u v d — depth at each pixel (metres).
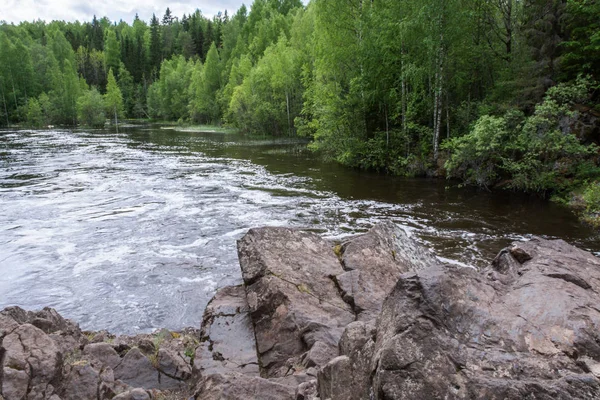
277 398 3.96
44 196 18.36
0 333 4.81
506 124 20.31
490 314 3.39
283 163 29.59
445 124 26.23
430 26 22.12
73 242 12.55
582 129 18.56
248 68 64.12
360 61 25.97
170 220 14.88
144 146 40.03
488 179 21.09
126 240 12.75
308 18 49.75
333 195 19.41
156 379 5.33
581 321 3.45
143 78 109.88
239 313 6.18
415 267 7.34
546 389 2.61
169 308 8.66
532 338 3.24
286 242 7.02
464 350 2.99
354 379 3.29
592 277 4.66
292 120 51.72
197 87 79.62
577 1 20.50
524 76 21.28
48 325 6.11
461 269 3.92
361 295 6.12
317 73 30.17
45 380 4.43
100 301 8.96
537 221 15.13
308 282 6.29
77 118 79.12
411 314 3.26
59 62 102.44
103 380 4.91
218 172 25.44
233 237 13.05
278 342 5.46
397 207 17.20
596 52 19.81
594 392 2.62
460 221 15.15
